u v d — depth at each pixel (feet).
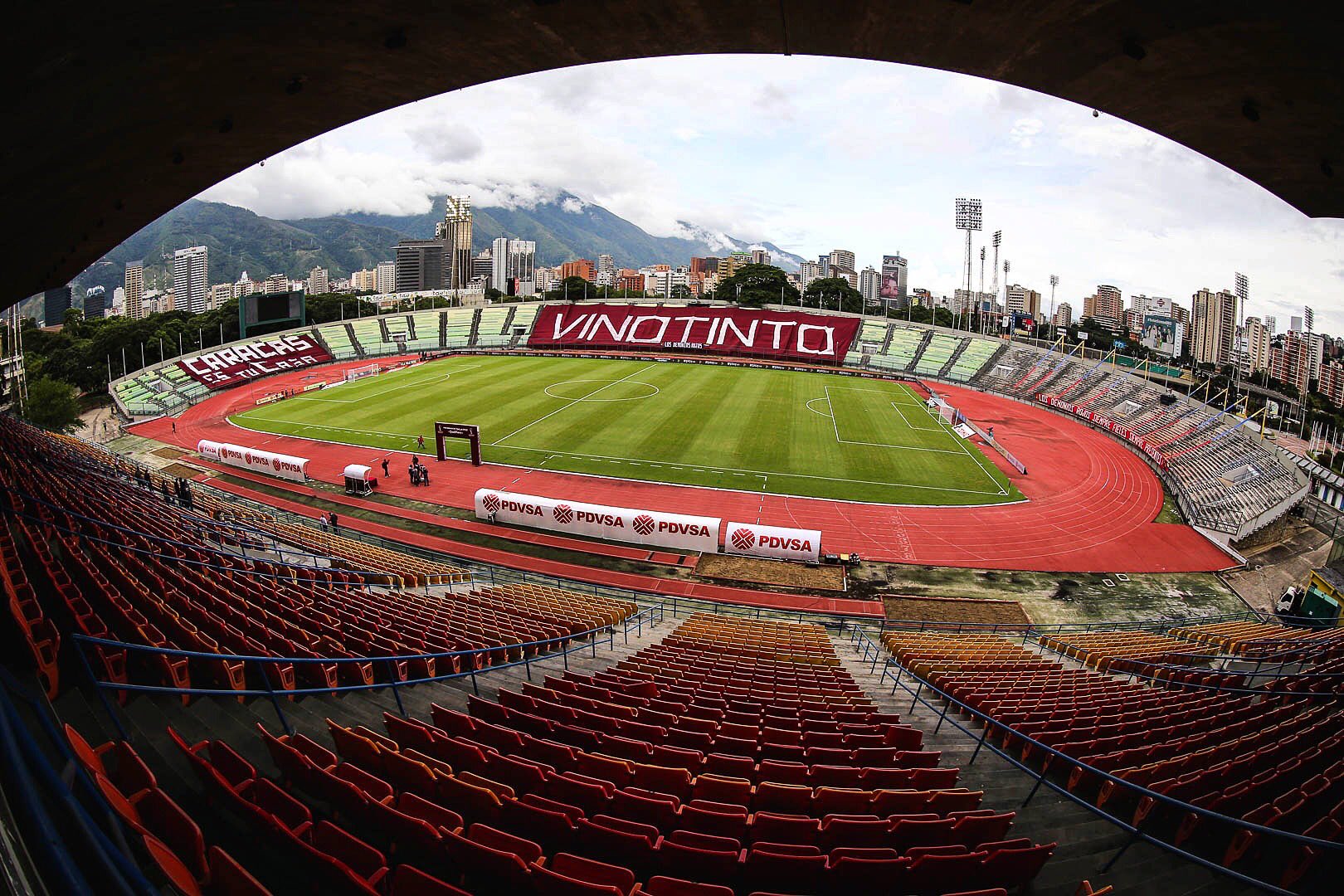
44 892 8.75
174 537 61.62
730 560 97.04
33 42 28.60
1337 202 37.93
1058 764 34.09
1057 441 169.68
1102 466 149.28
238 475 131.54
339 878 16.61
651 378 224.53
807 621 81.15
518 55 37.81
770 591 88.53
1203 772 28.14
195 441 158.61
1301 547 110.63
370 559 81.51
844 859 20.18
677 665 48.80
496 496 107.04
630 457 138.31
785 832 23.13
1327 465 163.84
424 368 247.09
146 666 29.89
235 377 242.99
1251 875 23.84
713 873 20.58
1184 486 132.98
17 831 9.64
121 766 17.74
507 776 25.81
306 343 282.36
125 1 27.96
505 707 32.24
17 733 12.87
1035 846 21.20
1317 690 44.78
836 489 123.75
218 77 38.68
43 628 26.25
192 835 15.56
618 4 32.40
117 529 53.72
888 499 120.57
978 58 33.81
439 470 131.95
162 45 33.17
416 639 44.34
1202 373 300.61
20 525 45.52
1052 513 118.93
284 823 19.04
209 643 31.30
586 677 43.52
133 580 38.52
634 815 24.08
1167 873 23.85
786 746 31.86
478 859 18.40
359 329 302.45
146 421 184.96
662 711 37.09
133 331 297.53
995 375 245.86
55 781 12.06
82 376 269.03
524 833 21.89
